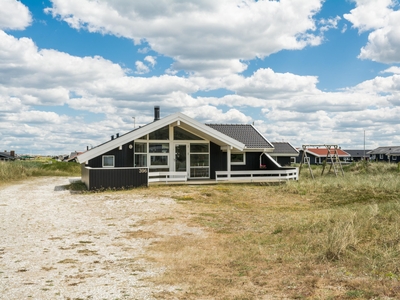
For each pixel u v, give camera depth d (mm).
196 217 13039
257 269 7047
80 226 11625
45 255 8336
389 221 10383
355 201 16734
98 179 19234
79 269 7254
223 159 26328
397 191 18859
